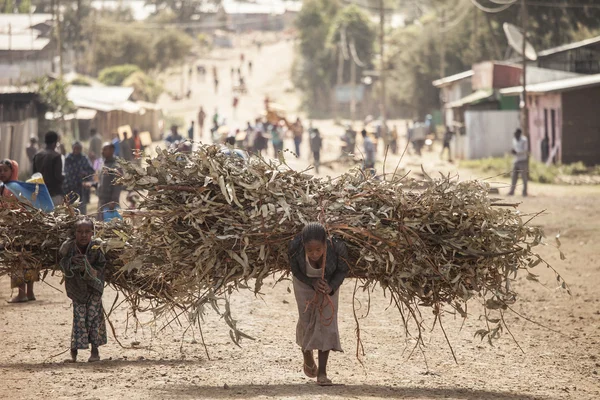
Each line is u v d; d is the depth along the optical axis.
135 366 15.34
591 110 72.31
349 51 180.75
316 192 14.60
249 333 18.72
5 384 13.52
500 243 14.67
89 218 16.16
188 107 180.50
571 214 43.62
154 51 187.00
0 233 16.12
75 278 15.43
